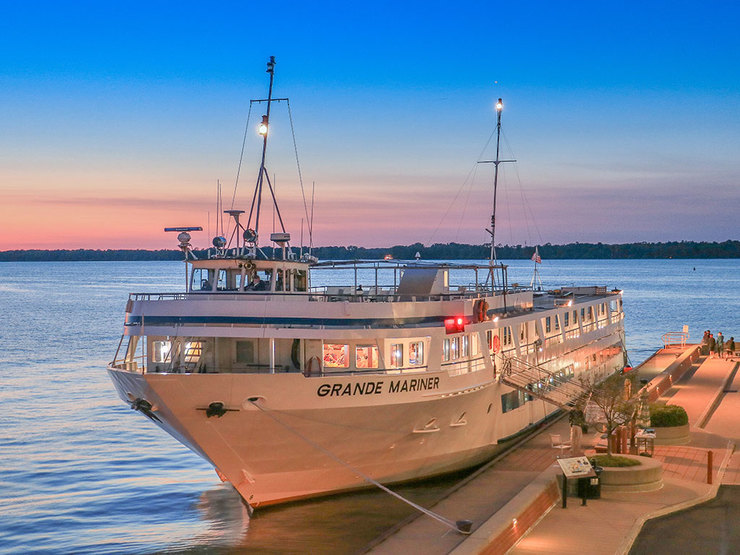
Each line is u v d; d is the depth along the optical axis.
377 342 32.28
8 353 103.88
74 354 103.00
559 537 24.70
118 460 48.28
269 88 36.16
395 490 35.91
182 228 35.06
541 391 42.97
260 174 36.09
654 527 25.86
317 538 30.30
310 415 30.66
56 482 43.41
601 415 34.44
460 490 31.48
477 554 21.89
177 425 30.48
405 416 32.88
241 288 33.84
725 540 24.67
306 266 36.25
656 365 71.88
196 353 32.78
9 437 54.81
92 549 32.69
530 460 36.72
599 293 66.56
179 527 35.00
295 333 31.11
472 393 35.56
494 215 49.94
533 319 44.59
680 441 37.84
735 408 49.03
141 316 32.59
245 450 30.89
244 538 31.05
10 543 33.78
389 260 40.69
